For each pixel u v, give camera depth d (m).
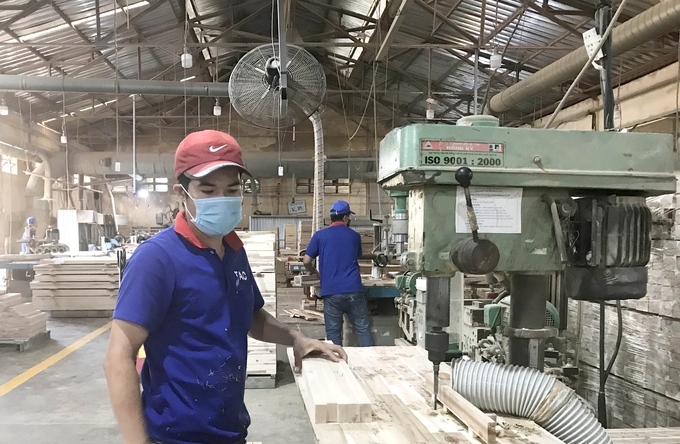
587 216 1.22
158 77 9.25
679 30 5.18
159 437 1.16
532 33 6.63
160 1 6.77
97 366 4.06
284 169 10.91
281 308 6.45
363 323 3.61
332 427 1.12
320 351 1.51
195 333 1.18
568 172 1.17
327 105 12.33
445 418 1.18
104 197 13.62
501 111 7.53
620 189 1.22
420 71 9.27
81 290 6.02
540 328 1.32
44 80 6.64
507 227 1.18
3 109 7.58
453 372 1.26
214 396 1.18
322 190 4.93
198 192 1.18
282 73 3.23
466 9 6.45
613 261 1.21
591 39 1.33
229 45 6.95
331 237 3.59
